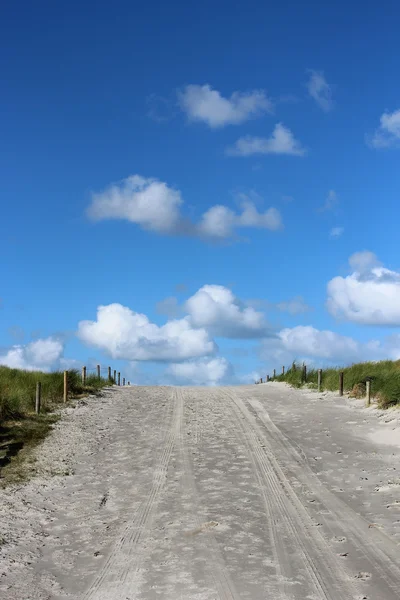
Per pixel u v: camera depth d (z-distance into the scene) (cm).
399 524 915
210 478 1227
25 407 1927
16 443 1513
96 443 1572
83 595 702
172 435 1680
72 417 1911
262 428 1755
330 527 916
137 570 770
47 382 2306
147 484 1198
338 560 783
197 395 2611
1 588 722
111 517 1003
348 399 2217
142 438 1645
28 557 827
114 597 691
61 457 1409
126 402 2339
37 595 704
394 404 1923
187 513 1006
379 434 1608
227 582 717
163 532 916
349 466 1298
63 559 822
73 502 1091
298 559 788
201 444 1555
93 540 895
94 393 2534
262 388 2911
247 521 952
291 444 1532
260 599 666
